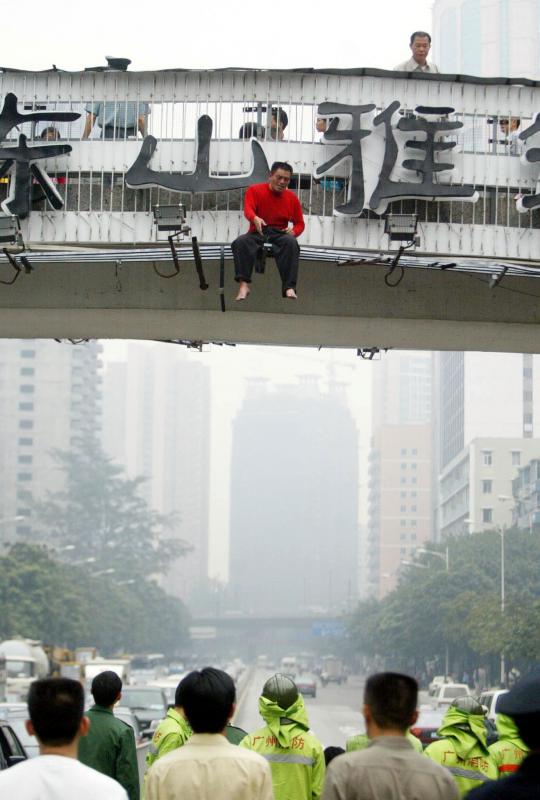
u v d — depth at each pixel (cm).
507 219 2284
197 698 838
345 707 9006
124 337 2591
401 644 13238
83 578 15462
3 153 2234
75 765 720
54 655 8625
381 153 2219
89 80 2316
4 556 13088
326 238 2250
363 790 739
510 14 18425
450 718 1230
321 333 2462
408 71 2297
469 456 15538
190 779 817
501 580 10394
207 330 2483
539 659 8031
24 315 2420
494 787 653
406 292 2375
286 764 1168
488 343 2484
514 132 2322
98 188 2283
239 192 2269
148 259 2223
